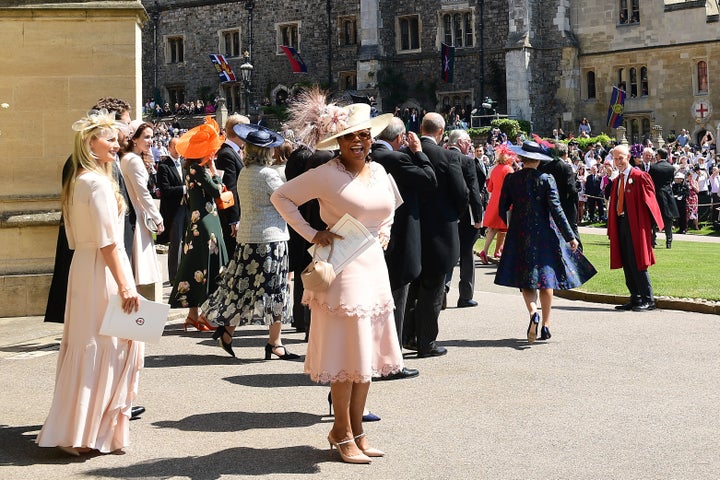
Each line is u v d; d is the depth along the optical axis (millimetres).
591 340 10031
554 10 44469
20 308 11805
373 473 5766
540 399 7535
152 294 11320
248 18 51969
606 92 44000
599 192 29188
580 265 10039
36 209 11836
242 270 9203
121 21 11805
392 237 8344
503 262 10023
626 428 6668
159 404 7512
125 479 5707
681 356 9117
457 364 8922
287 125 7062
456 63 46969
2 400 7656
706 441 6332
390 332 6113
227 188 11109
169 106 54562
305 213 9195
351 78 49656
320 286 5840
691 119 41844
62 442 6098
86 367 6125
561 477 5641
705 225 27812
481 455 6090
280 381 8305
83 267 6203
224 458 6102
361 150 6078
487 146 37125
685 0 41938
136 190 9125
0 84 11695
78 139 6270
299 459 6070
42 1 11641
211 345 9992
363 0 47688
